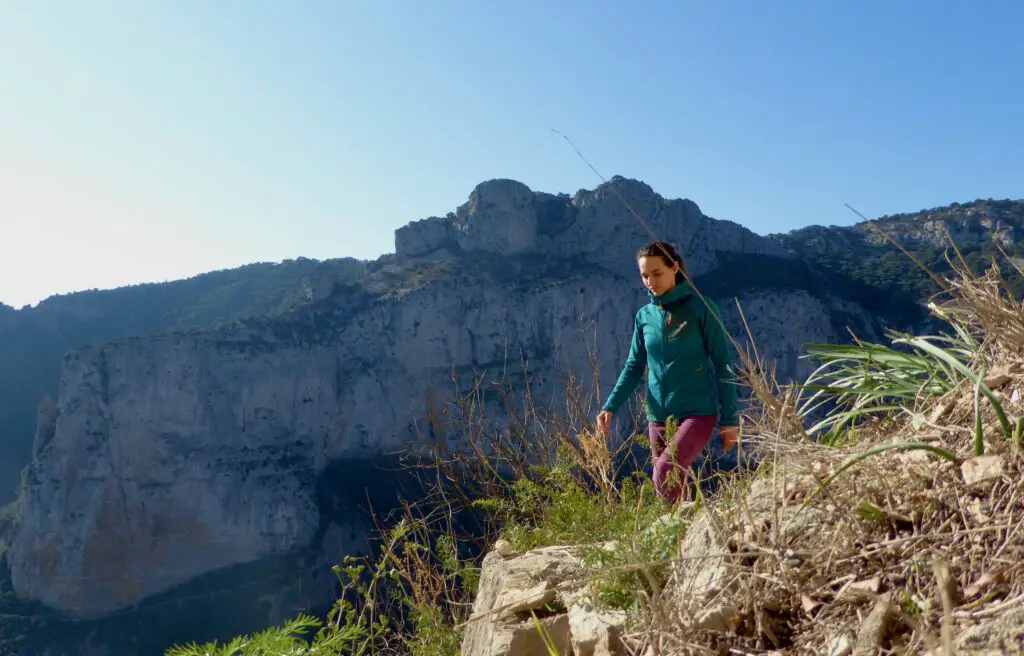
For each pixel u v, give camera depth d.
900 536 1.22
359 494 86.88
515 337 95.12
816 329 89.31
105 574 78.06
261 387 87.31
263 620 77.25
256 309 146.62
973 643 0.87
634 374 3.63
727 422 3.00
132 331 146.88
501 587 2.30
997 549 1.05
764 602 1.28
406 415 93.19
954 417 1.54
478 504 3.27
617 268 107.19
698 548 1.55
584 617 1.75
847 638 1.08
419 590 2.97
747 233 115.56
